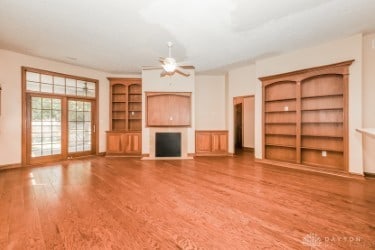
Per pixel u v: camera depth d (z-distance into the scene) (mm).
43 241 1907
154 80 6492
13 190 3361
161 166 5293
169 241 1913
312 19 3520
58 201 2887
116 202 2859
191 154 6559
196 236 2002
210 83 7570
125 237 1979
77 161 5926
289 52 5121
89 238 1959
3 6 3070
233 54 5289
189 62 6000
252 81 6383
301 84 4949
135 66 6340
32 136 5414
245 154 7305
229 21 3568
